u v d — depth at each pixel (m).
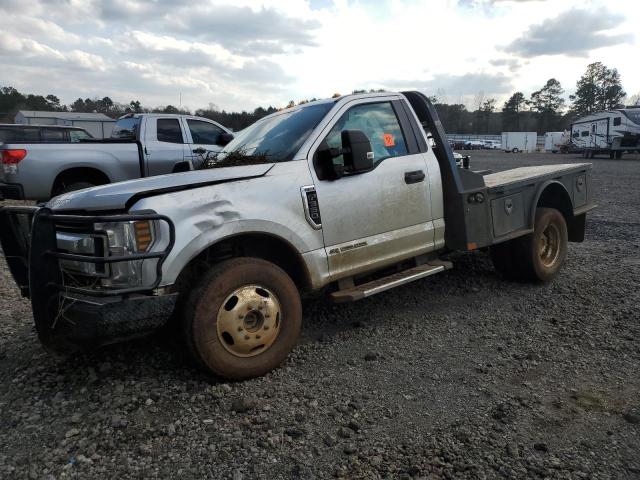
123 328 3.24
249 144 4.76
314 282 4.13
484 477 2.69
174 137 10.14
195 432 3.11
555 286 5.96
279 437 3.04
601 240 8.53
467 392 3.59
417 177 4.85
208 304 3.50
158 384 3.66
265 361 3.76
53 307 3.44
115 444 2.99
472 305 5.38
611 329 4.67
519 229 5.66
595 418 3.24
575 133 40.06
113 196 3.43
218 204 3.62
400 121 4.99
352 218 4.35
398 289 5.91
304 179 4.09
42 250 3.43
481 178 5.32
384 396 3.54
